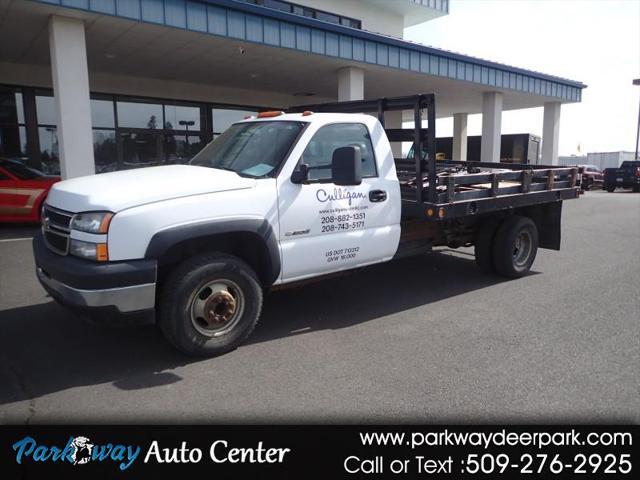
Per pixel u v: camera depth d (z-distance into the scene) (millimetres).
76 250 3875
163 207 3928
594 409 3516
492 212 6887
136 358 4320
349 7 18734
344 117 5172
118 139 15547
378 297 6168
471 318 5395
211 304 4238
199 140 17375
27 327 5035
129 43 11258
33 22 9680
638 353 4469
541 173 7020
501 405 3559
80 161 9750
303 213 4684
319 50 12117
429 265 7867
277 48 11555
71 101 9555
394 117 13445
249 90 18297
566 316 5465
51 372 4055
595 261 8305
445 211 5582
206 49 11812
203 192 4137
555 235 7480
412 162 7223
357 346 4605
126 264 3793
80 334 4855
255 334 4906
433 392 3734
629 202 19484
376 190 5285
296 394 3699
